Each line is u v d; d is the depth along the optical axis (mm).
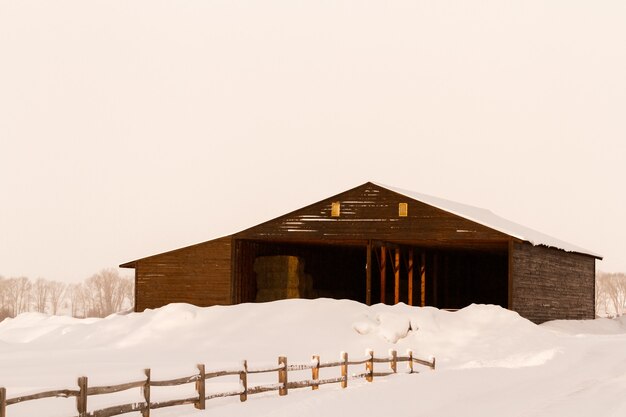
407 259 56688
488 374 20781
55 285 174000
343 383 19453
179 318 33656
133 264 48500
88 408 13117
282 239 45688
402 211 43469
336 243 47281
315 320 32469
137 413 14680
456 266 60219
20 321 44344
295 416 13352
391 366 22234
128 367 23047
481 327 32375
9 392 17234
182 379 14555
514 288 40312
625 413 14156
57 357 27031
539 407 14859
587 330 45750
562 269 50031
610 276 172000
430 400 15578
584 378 20781
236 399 16688
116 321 35250
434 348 30406
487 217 51531
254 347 29453
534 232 54969
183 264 47250
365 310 33719
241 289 46250
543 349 29172
